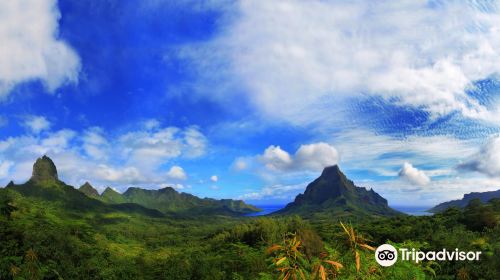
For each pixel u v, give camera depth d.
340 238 4.73
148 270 37.09
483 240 28.81
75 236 41.91
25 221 34.25
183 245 108.00
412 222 73.06
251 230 59.19
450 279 18.58
